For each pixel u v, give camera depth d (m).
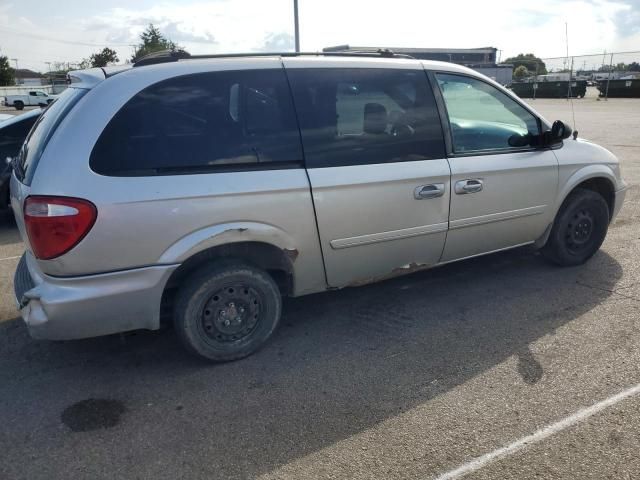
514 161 4.13
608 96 35.06
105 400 3.05
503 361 3.34
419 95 3.77
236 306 3.35
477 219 4.04
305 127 3.36
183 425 2.81
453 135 3.89
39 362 3.48
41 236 2.79
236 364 3.41
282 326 3.90
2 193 6.85
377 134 3.58
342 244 3.53
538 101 33.25
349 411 2.89
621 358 3.32
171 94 3.07
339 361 3.41
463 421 2.78
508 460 2.49
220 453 2.60
